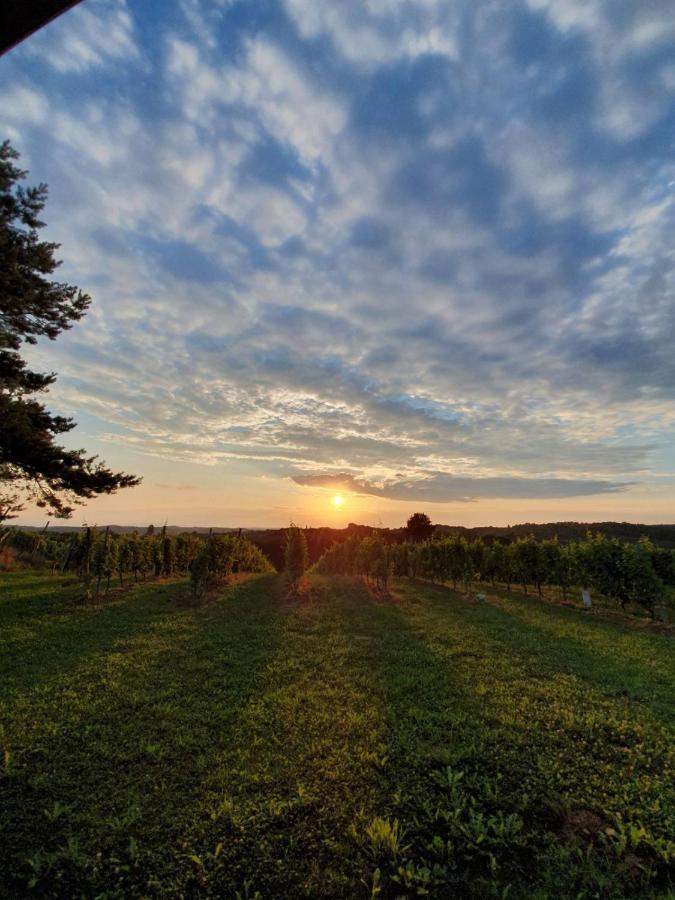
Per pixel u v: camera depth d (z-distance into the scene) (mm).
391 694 6965
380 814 4090
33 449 12281
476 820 3902
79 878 3354
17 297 11031
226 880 3355
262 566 32969
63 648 9336
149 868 3465
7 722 5758
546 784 4500
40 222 11461
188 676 7719
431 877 3363
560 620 13883
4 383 12195
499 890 3301
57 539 31312
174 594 16781
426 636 11078
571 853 3619
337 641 10367
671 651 10133
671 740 5453
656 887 3291
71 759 4941
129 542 19188
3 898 3193
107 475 13555
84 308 12844
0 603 14164
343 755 5094
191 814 4066
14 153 10680
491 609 15820
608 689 7277
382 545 22641
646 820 3961
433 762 4945
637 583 14656
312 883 3342
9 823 3896
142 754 5086
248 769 4801
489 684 7500
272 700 6656
